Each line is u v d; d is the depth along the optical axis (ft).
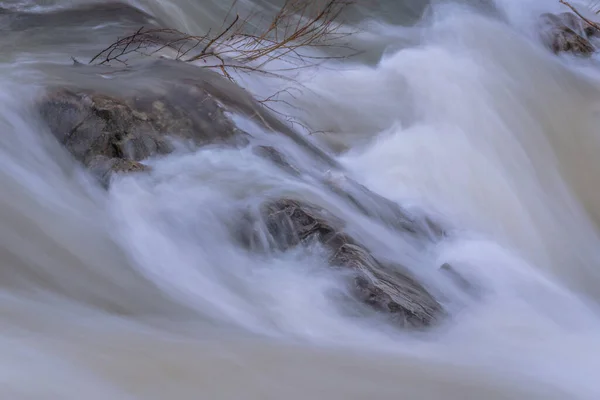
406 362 15.11
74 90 21.21
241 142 21.50
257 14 40.11
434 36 40.04
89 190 18.84
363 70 35.14
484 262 21.35
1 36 29.01
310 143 25.44
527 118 32.35
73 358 13.07
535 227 26.09
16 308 14.87
